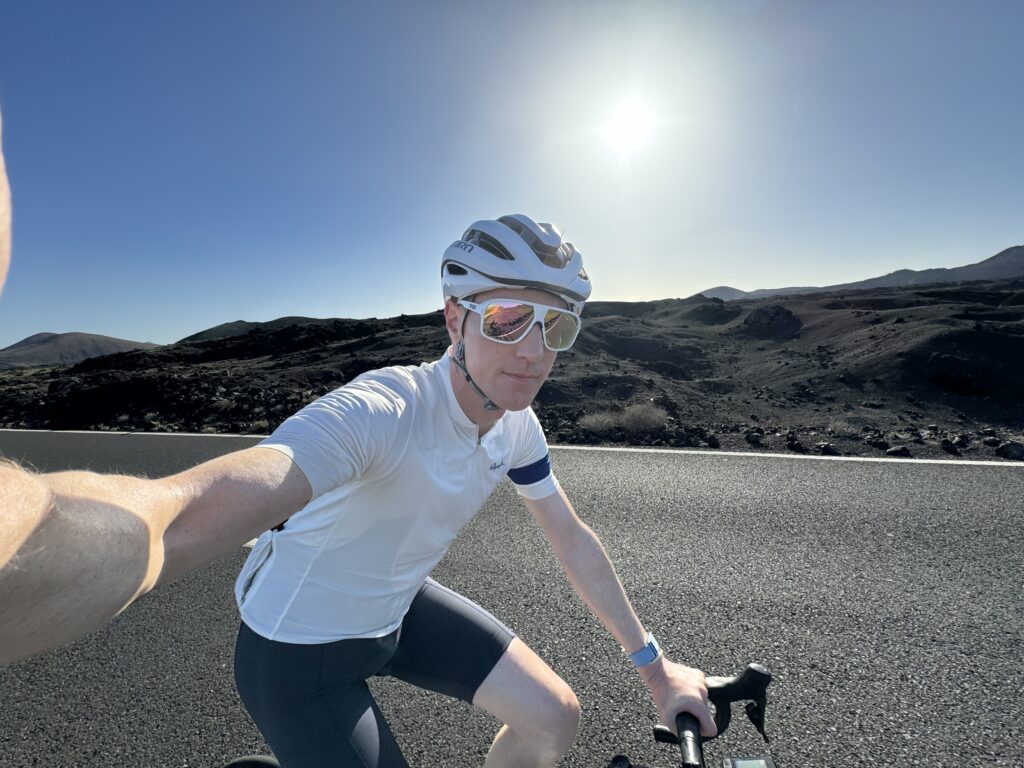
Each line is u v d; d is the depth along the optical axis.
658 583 3.15
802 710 2.12
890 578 3.08
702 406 10.55
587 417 7.94
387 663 1.41
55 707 2.32
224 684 2.44
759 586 3.06
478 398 1.27
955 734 1.98
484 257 1.21
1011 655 2.39
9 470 0.52
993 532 3.57
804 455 5.70
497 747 1.38
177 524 0.73
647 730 2.06
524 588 3.15
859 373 13.84
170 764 1.99
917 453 5.63
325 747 1.19
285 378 14.02
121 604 0.61
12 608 0.51
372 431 1.08
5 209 0.38
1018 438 6.49
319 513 1.17
